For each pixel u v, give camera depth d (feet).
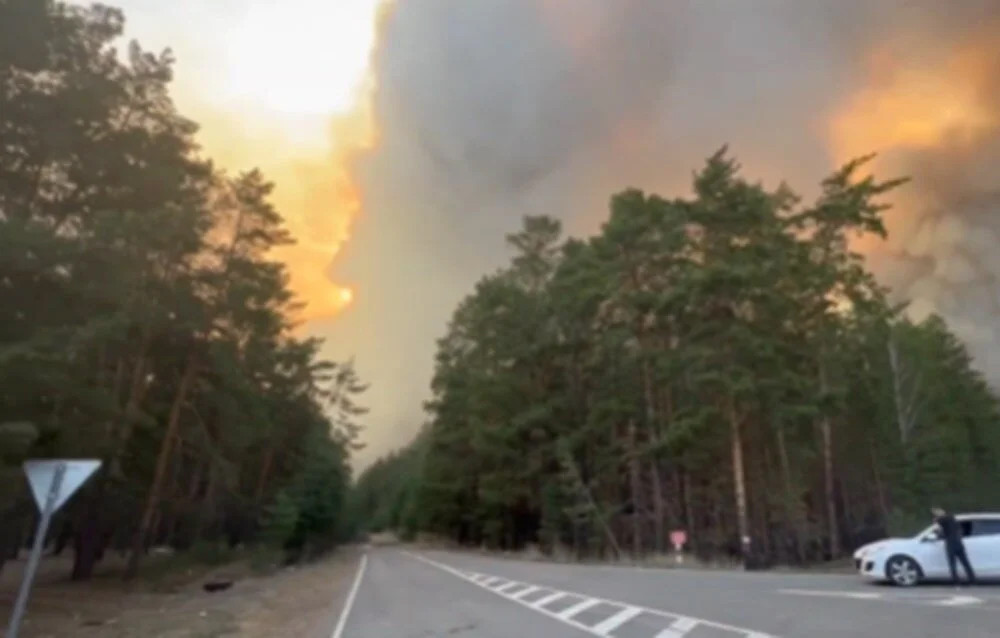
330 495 233.55
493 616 52.80
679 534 127.44
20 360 56.54
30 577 33.63
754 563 118.11
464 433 246.06
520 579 91.20
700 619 44.37
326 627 53.88
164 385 128.57
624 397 172.76
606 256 163.32
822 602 50.26
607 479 181.47
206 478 181.37
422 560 178.50
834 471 183.32
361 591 88.74
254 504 202.49
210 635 56.65
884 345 182.29
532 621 48.60
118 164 80.79
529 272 220.02
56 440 68.95
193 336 117.08
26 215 75.31
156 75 91.45
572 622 46.83
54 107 73.10
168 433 123.24
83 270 66.13
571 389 203.72
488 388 211.61
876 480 186.60
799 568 115.24
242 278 125.49
